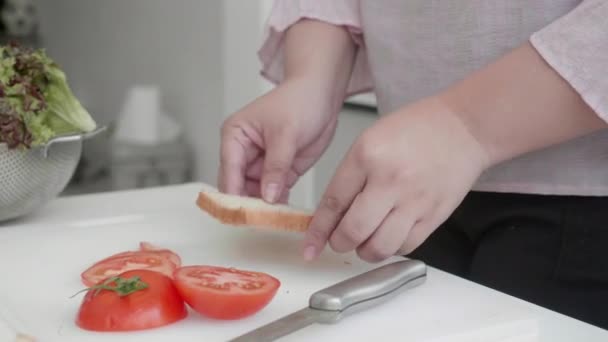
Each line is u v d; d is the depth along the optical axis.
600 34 0.56
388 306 0.60
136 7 2.69
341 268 0.72
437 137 0.60
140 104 2.40
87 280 0.66
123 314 0.56
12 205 0.83
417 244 0.64
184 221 0.86
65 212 0.90
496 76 0.60
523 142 0.60
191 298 0.57
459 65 0.75
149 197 0.98
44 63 0.84
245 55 2.02
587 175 0.71
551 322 0.62
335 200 0.63
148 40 2.64
